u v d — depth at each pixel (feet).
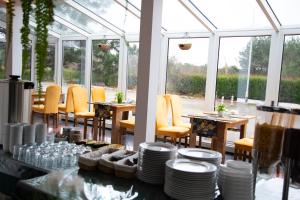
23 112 5.98
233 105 17.57
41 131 5.84
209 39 18.16
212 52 18.04
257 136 3.75
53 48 25.45
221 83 17.95
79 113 18.63
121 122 16.46
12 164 4.98
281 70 15.85
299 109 3.49
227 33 17.42
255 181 3.88
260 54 16.53
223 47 17.74
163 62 19.93
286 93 15.75
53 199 3.67
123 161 4.68
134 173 4.47
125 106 16.98
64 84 25.50
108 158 4.82
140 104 11.68
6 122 5.83
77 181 4.14
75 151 5.29
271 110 3.59
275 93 15.97
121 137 16.74
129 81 22.03
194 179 3.63
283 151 3.48
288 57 15.60
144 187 4.17
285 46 15.66
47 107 19.67
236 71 17.39
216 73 18.07
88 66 23.91
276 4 13.94
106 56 22.99
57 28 23.65
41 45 3.16
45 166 4.85
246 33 16.80
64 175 4.34
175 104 16.55
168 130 14.78
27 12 3.12
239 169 4.17
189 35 18.84
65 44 25.29
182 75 19.43
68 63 25.26
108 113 16.90
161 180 4.24
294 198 3.96
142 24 11.49
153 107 11.78
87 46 23.81
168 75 19.99
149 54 11.39
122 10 17.79
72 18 20.98
